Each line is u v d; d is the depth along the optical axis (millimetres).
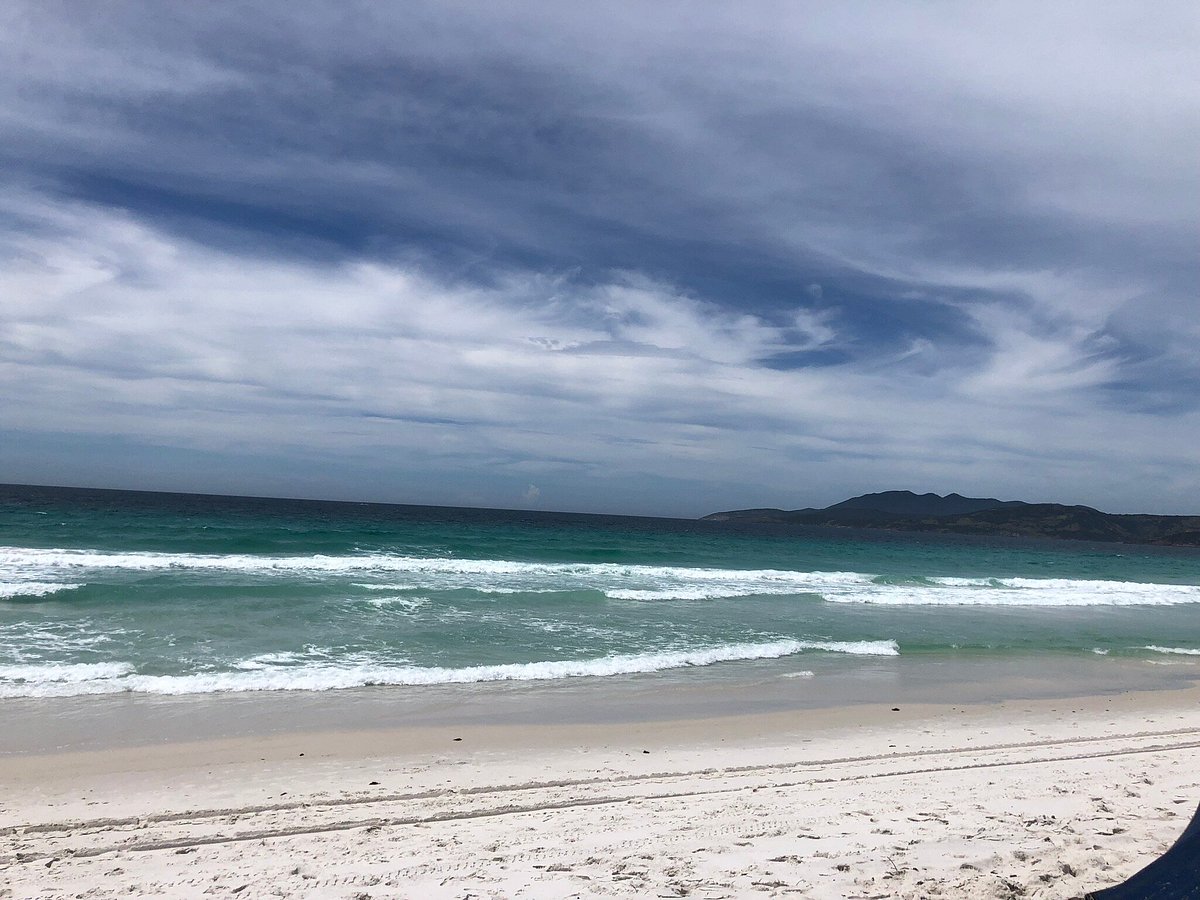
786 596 22750
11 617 13891
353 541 36062
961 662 14344
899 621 19062
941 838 5039
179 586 17344
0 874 4801
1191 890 3404
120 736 8281
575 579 24953
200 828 5809
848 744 8812
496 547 37625
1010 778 7066
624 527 89562
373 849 5223
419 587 19859
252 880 4590
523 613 17125
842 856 4695
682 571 29125
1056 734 9445
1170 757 8086
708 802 6359
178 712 9219
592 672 12133
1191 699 12031
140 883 4586
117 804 6398
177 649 12148
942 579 31453
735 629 16625
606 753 8250
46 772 7172
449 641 13797
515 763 7805
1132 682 13242
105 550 26344
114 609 14914
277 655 12141
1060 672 13812
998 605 23641
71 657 11320
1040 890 4062
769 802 6289
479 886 4363
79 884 4602
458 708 9938
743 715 10094
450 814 6148
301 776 7242
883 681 12453
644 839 5246
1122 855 4633
